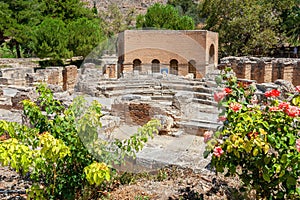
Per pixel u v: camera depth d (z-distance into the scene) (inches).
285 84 505.7
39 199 161.6
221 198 182.5
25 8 1483.8
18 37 1413.6
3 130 175.2
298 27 1414.9
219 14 1342.3
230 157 145.3
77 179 174.4
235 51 1270.9
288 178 135.9
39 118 186.1
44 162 160.7
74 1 1708.9
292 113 138.2
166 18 1203.9
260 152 139.1
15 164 143.4
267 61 821.2
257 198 152.9
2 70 727.1
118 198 181.9
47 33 1084.5
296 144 131.6
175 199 181.9
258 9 1301.7
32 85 664.4
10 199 182.9
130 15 1951.3
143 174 211.2
